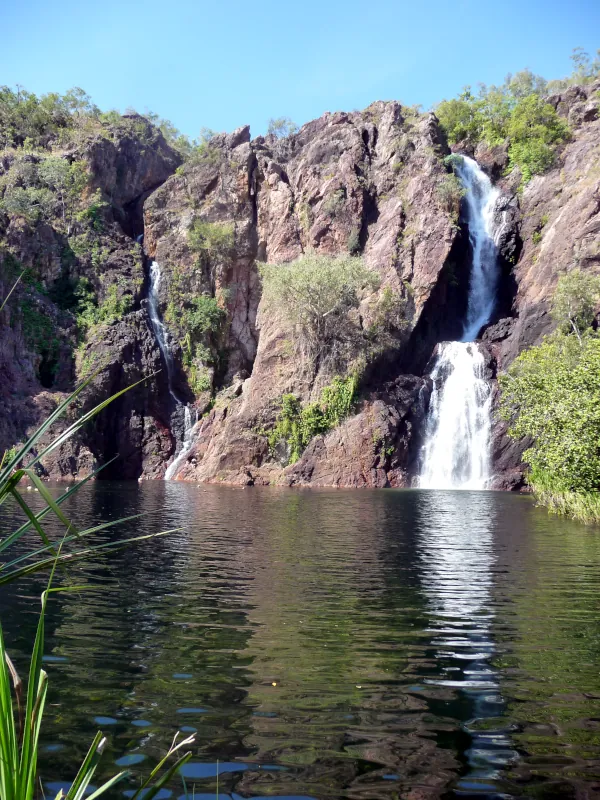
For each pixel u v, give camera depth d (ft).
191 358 200.54
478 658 26.61
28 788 8.85
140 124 244.83
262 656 26.71
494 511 92.27
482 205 211.41
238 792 16.33
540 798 16.10
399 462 166.30
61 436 10.64
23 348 175.32
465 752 18.45
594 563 48.80
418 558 50.90
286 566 47.19
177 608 34.65
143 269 208.33
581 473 80.53
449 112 236.22
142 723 20.18
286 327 188.14
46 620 32.04
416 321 183.42
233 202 215.92
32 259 190.29
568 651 27.55
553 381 91.04
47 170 203.31
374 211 206.08
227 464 173.58
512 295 197.06
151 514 82.89
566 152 209.56
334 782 16.81
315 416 171.94
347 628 30.94
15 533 9.83
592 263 174.09
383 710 21.31
